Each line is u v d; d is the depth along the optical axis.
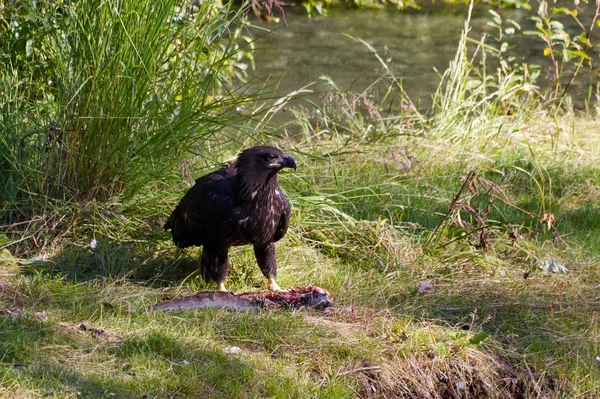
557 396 9.05
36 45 11.70
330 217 11.99
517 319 10.06
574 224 12.79
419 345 9.27
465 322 9.92
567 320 10.05
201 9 11.58
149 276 10.55
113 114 10.93
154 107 11.16
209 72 11.48
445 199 12.94
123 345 8.55
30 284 9.76
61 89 11.12
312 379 8.66
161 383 7.99
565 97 17.95
